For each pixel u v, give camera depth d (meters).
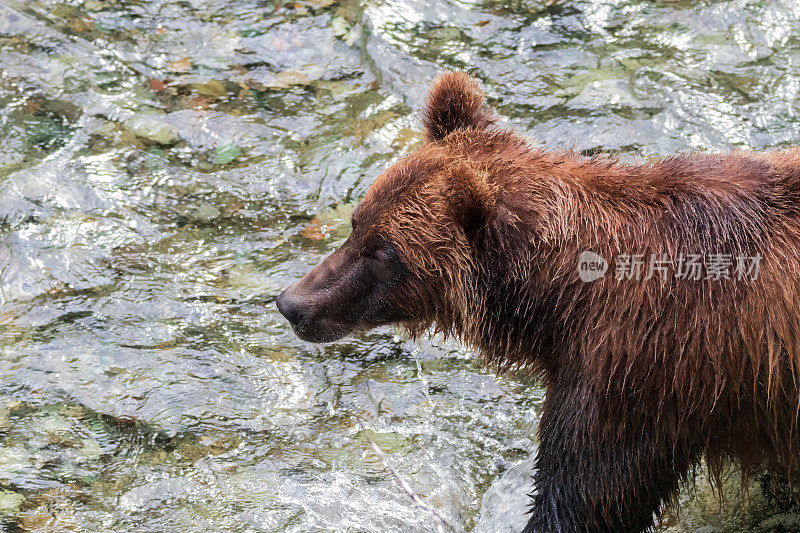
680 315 6.68
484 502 8.53
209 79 13.83
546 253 7.05
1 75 13.65
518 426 9.26
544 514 7.32
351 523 8.25
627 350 6.77
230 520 8.24
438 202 7.15
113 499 8.42
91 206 11.76
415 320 7.79
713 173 7.07
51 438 8.98
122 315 10.38
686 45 13.76
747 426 7.07
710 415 6.96
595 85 13.17
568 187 7.15
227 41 14.52
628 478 7.10
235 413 9.35
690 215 6.83
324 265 7.92
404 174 7.37
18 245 11.16
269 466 8.82
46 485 8.52
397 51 13.96
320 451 8.99
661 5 14.53
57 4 15.06
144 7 15.16
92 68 13.89
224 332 10.24
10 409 9.25
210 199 12.01
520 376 9.79
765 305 6.56
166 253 11.23
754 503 8.41
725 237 6.69
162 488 8.55
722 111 12.52
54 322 10.26
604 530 7.33
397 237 7.28
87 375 9.66
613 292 6.85
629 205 7.00
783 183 6.88
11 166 12.22
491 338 7.64
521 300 7.26
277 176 12.31
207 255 11.23
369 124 12.89
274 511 8.34
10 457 8.75
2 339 10.02
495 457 8.96
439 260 7.22
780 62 13.27
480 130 7.82
